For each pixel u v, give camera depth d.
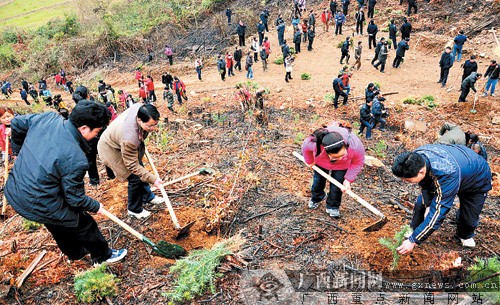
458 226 4.34
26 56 30.30
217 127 11.23
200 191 5.75
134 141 4.16
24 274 4.06
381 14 22.30
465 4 19.48
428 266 4.00
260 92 13.05
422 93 14.38
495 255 4.23
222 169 6.86
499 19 17.80
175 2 29.22
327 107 14.01
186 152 8.26
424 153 3.67
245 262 4.16
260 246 4.47
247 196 5.71
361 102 14.05
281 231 4.75
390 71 17.16
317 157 4.58
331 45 21.27
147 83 17.12
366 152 9.41
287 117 12.94
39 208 3.21
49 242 4.69
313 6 25.72
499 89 13.85
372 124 11.20
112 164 4.49
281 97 15.45
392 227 4.76
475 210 4.02
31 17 36.56
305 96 15.37
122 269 4.16
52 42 30.30
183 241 4.62
